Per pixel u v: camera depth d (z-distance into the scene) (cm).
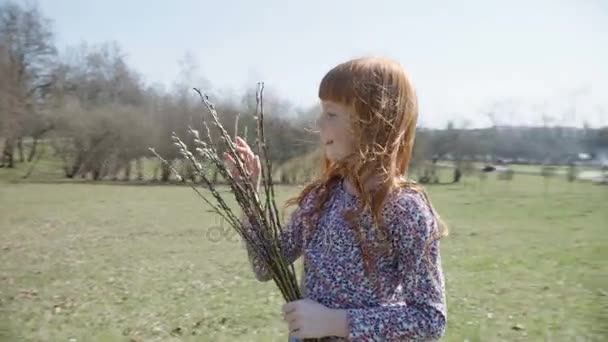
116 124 4362
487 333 705
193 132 209
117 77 5275
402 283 165
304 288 184
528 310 823
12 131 4606
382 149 167
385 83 169
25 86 4862
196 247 1505
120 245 1524
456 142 4594
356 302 167
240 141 213
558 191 3750
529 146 4647
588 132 4391
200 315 798
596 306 838
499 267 1201
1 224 1948
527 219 2227
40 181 4178
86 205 2680
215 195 207
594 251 1413
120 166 4441
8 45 4744
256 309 834
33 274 1097
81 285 1004
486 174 4619
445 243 1597
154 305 861
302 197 194
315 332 160
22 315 786
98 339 683
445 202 3056
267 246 194
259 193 203
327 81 175
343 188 181
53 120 4578
